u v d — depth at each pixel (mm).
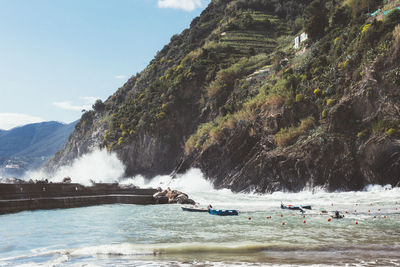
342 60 61250
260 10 150000
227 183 67375
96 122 176250
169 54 153500
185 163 83000
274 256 13352
